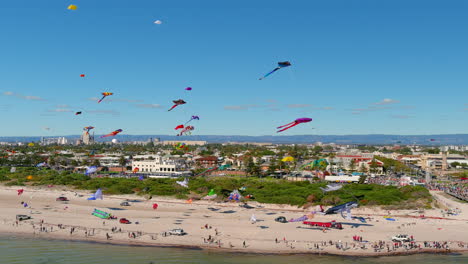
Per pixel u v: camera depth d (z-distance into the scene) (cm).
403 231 10981
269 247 9531
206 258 8706
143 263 8300
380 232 10850
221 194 16000
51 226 11131
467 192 18338
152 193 16475
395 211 13462
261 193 15962
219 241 9894
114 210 13525
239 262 8475
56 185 19162
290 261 8581
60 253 8862
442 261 8681
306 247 9538
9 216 12231
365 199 14425
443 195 18238
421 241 10044
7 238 10006
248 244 9738
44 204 14588
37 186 19062
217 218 12444
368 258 8844
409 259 8800
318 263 8469
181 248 9431
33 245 9456
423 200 14812
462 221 12288
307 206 14100
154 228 11056
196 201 15462
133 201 15500
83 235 10369
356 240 10044
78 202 15162
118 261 8394
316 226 11381
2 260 8319
